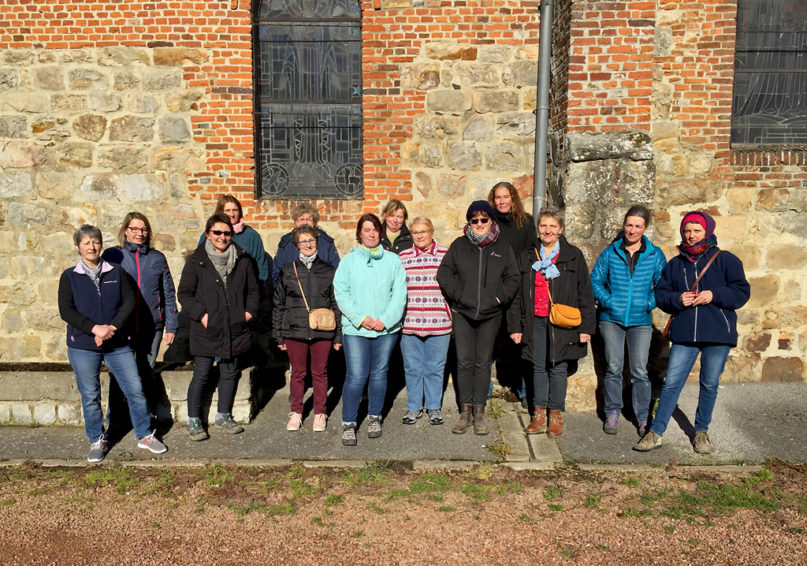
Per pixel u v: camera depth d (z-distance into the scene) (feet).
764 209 21.35
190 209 22.53
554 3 21.27
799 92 21.85
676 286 16.15
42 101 22.27
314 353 17.80
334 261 19.21
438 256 17.92
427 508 13.83
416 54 21.98
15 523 13.39
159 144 22.34
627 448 16.74
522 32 21.80
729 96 21.15
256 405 19.53
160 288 17.88
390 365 21.63
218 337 17.03
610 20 19.17
